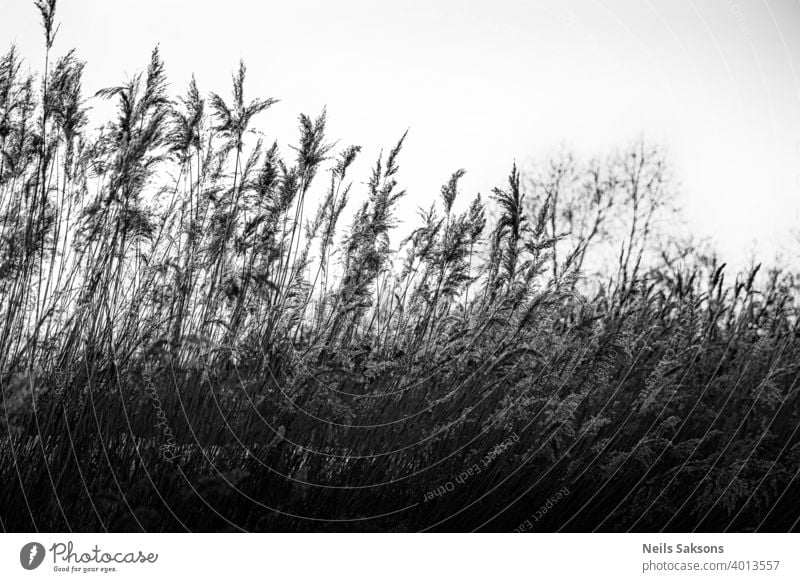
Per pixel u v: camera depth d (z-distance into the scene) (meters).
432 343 6.19
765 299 7.72
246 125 5.95
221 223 5.74
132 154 4.90
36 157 5.29
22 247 4.98
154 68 5.24
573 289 6.22
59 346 4.84
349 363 5.66
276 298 5.77
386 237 6.54
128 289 5.35
